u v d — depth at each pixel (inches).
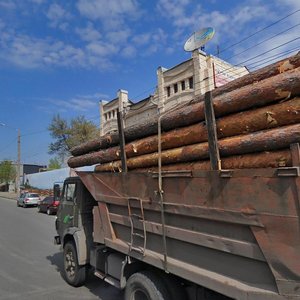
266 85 104.1
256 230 99.6
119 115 179.2
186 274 129.0
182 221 131.6
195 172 122.2
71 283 249.9
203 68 803.4
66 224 265.3
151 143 154.8
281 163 98.0
